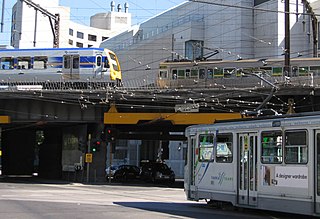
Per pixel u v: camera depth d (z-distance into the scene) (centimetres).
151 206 1722
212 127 1670
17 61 3678
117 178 4419
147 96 3256
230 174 1566
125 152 8269
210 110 3409
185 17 7094
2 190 2491
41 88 3419
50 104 3544
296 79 3312
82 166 3675
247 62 3544
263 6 5978
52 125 4056
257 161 1470
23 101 3550
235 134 1566
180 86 3516
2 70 3688
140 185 3444
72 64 3581
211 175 1648
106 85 3531
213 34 6431
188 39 6531
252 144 1500
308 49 5809
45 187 2881
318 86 3012
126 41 8681
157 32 7675
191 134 1777
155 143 7625
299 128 1345
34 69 3638
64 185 3212
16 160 5153
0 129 4359
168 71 3778
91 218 1317
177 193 2580
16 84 3659
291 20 5947
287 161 1370
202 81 3647
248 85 3391
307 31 5866
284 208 1361
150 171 4022
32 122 3666
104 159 3656
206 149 1691
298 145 1343
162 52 7050
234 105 3244
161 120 3378
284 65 3297
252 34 6128
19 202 1772
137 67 7694
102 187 3058
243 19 6091
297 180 1331
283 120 1401
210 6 6544
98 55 3556
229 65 3588
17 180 3975
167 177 3912
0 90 3331
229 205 1655
